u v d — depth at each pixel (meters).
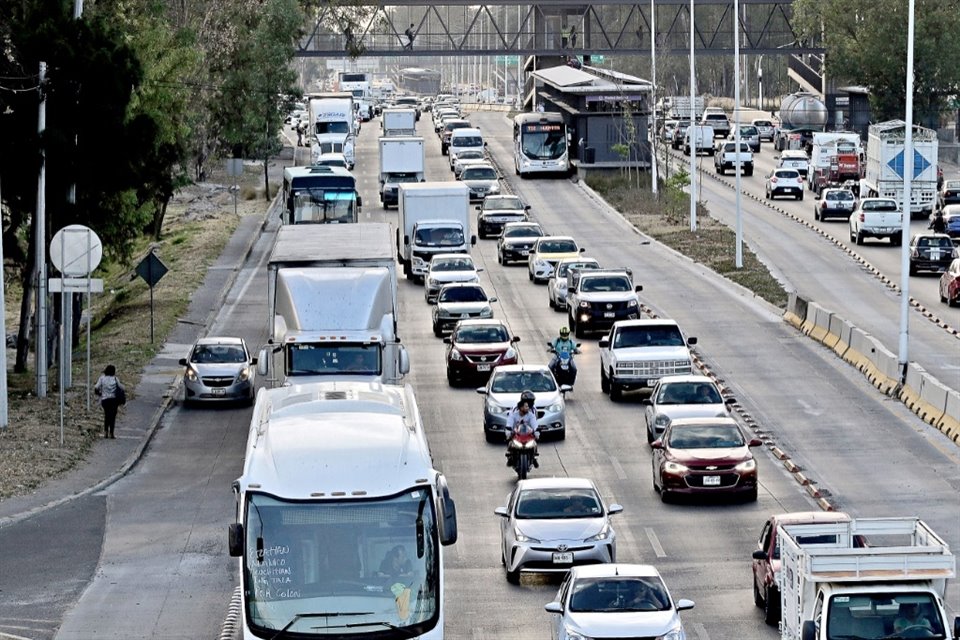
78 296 152.75
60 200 125.25
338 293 97.69
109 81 122.75
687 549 80.62
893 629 53.22
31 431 108.12
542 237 189.38
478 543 82.81
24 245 160.00
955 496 90.50
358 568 49.75
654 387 114.00
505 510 77.44
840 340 136.62
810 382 124.81
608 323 144.62
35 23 121.94
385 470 51.25
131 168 127.38
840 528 61.28
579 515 76.31
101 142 123.88
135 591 74.19
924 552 54.44
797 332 147.00
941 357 133.38
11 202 127.00
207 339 128.00
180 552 81.31
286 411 57.94
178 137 167.00
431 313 163.50
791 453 102.50
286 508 50.06
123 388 116.69
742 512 88.06
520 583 75.25
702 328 149.50
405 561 49.94
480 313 148.38
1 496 92.25
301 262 102.31
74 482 97.06
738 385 123.94
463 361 126.44
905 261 119.69
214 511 90.31
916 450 102.69
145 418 116.94
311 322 96.69
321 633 49.06
